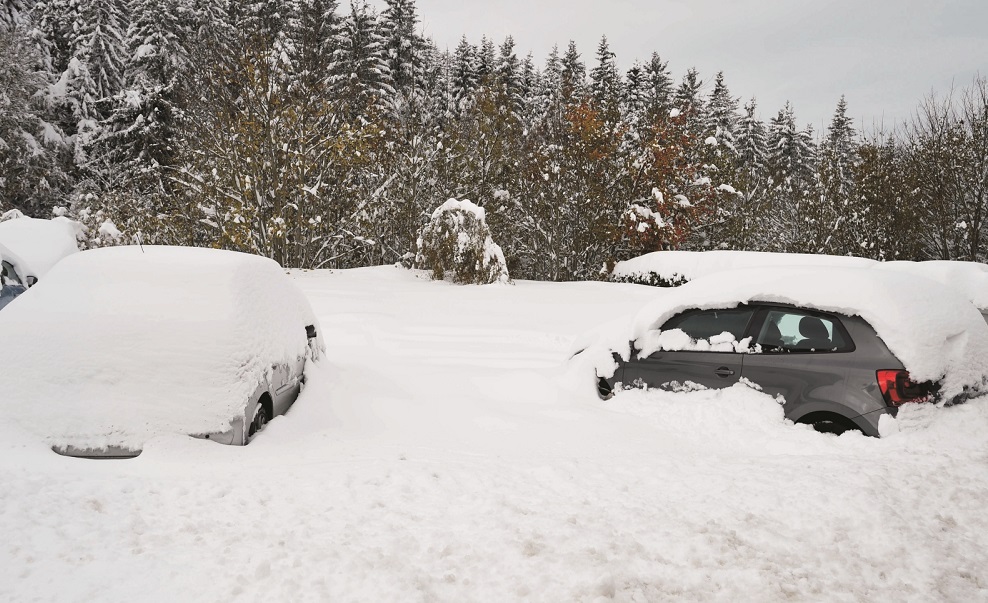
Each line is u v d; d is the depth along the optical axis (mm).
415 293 16016
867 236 25172
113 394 4875
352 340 10688
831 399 5215
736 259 18500
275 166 19453
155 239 20469
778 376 5578
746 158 51938
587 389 6949
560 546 3381
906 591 3035
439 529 3582
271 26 30672
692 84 45844
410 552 3303
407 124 25375
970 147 22109
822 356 5367
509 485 4312
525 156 26797
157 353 5059
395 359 9164
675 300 6492
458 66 51531
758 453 5156
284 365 6031
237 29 21141
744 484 4273
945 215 22594
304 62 21156
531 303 15133
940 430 4805
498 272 19312
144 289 5461
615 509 3895
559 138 26359
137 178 29781
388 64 43375
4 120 28688
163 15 32031
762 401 5590
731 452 5242
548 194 26266
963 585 3090
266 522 3658
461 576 3070
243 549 3314
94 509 3723
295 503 3951
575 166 25750
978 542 3492
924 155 23359
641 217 25812
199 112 21031
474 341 10742
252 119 19406
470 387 7480
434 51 55656
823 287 5598
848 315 5344
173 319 5242
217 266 5840
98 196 25844
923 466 4410
